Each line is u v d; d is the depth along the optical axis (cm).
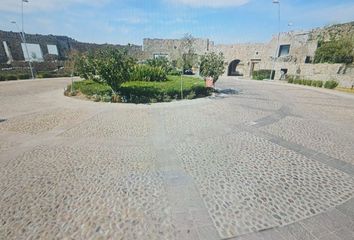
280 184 392
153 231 280
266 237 273
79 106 1030
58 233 275
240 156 509
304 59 2881
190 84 1339
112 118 827
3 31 3170
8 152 526
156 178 410
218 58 1444
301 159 496
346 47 2516
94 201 340
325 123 802
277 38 3183
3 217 304
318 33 3441
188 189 375
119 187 379
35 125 741
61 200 342
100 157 498
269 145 579
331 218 307
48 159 488
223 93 1510
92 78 1110
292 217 309
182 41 2878
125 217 305
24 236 270
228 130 700
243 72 3756
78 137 629
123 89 1169
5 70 2673
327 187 384
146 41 4194
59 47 4012
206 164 468
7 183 390
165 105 1062
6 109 970
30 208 323
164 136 639
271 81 2725
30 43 3559
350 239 271
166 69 2150
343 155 520
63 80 2425
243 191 370
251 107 1062
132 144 578
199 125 749
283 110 1012
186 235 275
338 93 1645
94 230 280
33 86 1827
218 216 310
